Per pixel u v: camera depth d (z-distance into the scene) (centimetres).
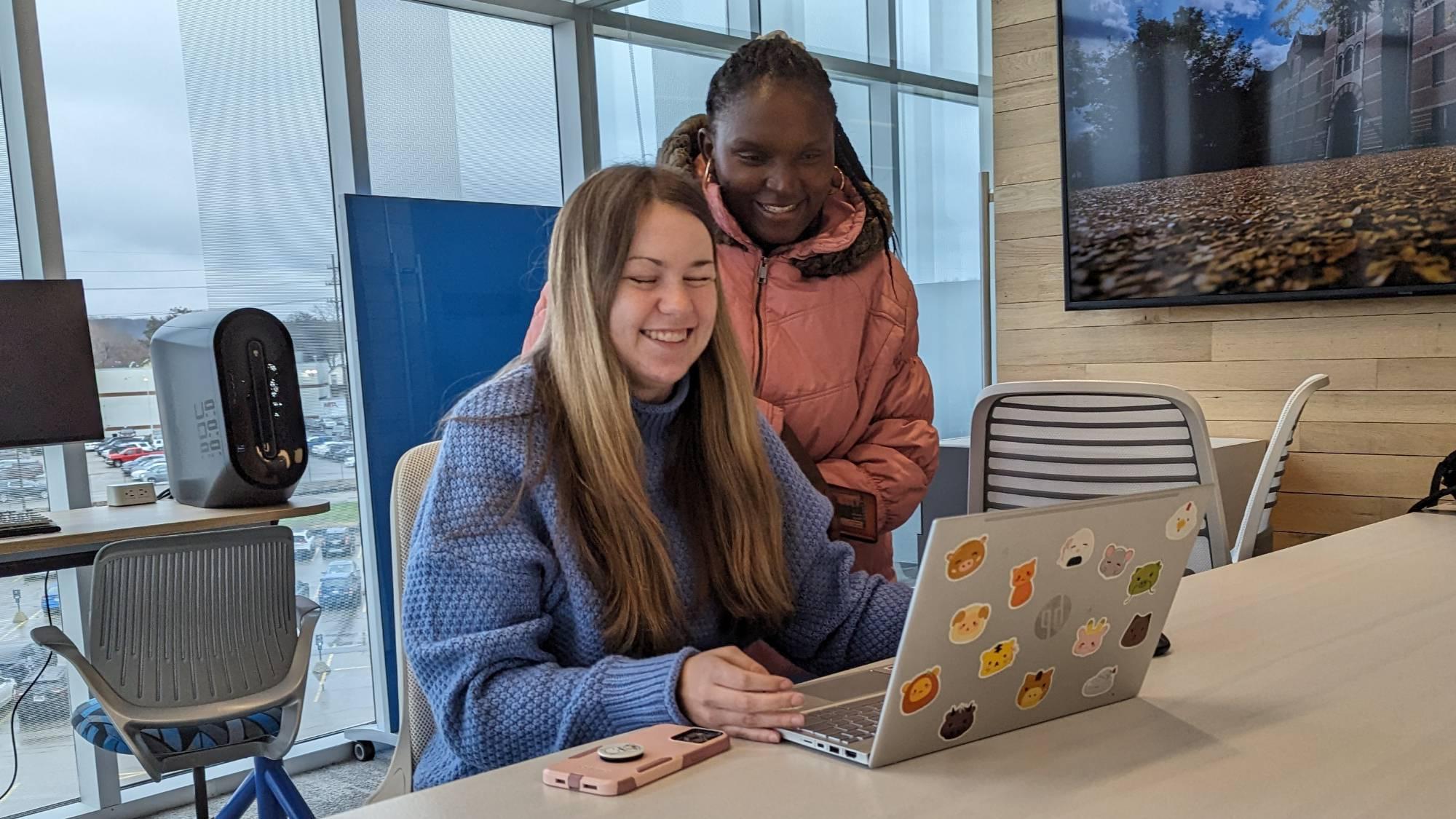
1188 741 93
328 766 334
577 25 377
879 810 79
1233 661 117
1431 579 154
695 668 101
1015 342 377
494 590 112
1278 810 78
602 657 118
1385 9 292
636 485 119
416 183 349
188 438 290
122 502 292
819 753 92
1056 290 365
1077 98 347
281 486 288
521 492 116
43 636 204
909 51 423
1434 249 291
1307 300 313
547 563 116
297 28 333
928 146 422
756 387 197
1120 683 102
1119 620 98
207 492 287
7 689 287
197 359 283
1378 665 114
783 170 191
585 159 380
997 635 88
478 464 117
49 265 286
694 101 407
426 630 114
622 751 89
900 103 425
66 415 279
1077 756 90
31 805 291
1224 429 335
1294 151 310
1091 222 348
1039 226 367
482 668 110
